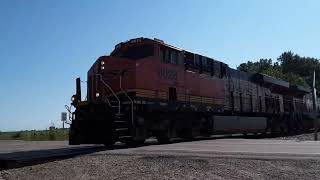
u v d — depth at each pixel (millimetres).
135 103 19656
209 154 14367
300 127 45250
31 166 13938
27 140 38594
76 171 12664
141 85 20141
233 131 29500
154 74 21031
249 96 33469
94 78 20922
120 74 20234
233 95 30297
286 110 42031
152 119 20844
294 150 15344
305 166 12156
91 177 11781
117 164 13289
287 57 112875
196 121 24875
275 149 15820
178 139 24312
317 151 14922
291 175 11219
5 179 12156
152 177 11406
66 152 17672
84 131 19484
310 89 52875
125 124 19297
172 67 22500
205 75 25938
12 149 22547
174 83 22531
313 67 107875
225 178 11109
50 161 14766
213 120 26609
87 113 19500
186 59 23984
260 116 35250
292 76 81250
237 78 31609
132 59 20594
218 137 29422
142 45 21328
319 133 42781
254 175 11312
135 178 11398
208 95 26031
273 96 39000
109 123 18844
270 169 11883
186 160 13328
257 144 18484
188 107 23609
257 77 36156
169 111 22031
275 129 38719
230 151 15141
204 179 11039
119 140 18938
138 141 20156
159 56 21484
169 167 12484
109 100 20062
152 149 16312
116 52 21984
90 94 20953
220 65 28375
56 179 11859
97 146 21828
